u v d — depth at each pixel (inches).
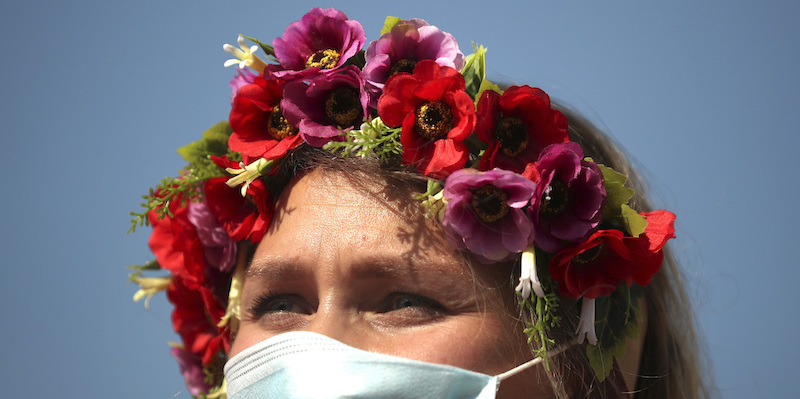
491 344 106.5
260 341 115.2
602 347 111.6
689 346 140.6
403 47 113.6
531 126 109.1
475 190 104.3
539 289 103.0
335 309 108.0
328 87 114.3
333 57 116.4
